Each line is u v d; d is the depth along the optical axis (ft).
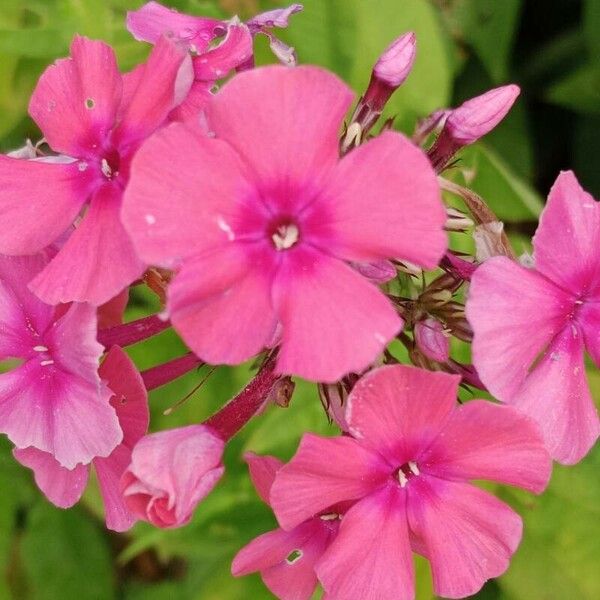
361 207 0.32
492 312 0.33
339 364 0.31
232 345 0.31
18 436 0.37
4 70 0.59
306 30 0.56
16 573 0.64
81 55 0.36
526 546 0.52
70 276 0.34
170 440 0.34
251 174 0.32
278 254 0.33
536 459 0.34
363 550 0.35
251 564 0.37
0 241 0.36
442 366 0.39
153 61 0.35
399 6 0.54
